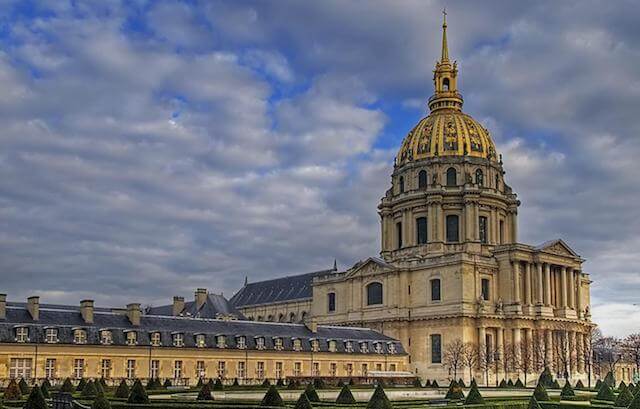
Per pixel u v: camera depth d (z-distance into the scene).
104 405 57.81
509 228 180.00
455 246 170.50
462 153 177.62
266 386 99.94
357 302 173.12
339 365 136.62
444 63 191.62
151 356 112.56
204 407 61.38
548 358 154.38
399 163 186.62
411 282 164.62
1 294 102.44
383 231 185.38
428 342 157.62
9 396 78.06
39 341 102.38
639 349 190.62
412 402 77.19
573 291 165.88
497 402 76.19
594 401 84.25
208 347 118.81
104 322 111.19
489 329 155.00
